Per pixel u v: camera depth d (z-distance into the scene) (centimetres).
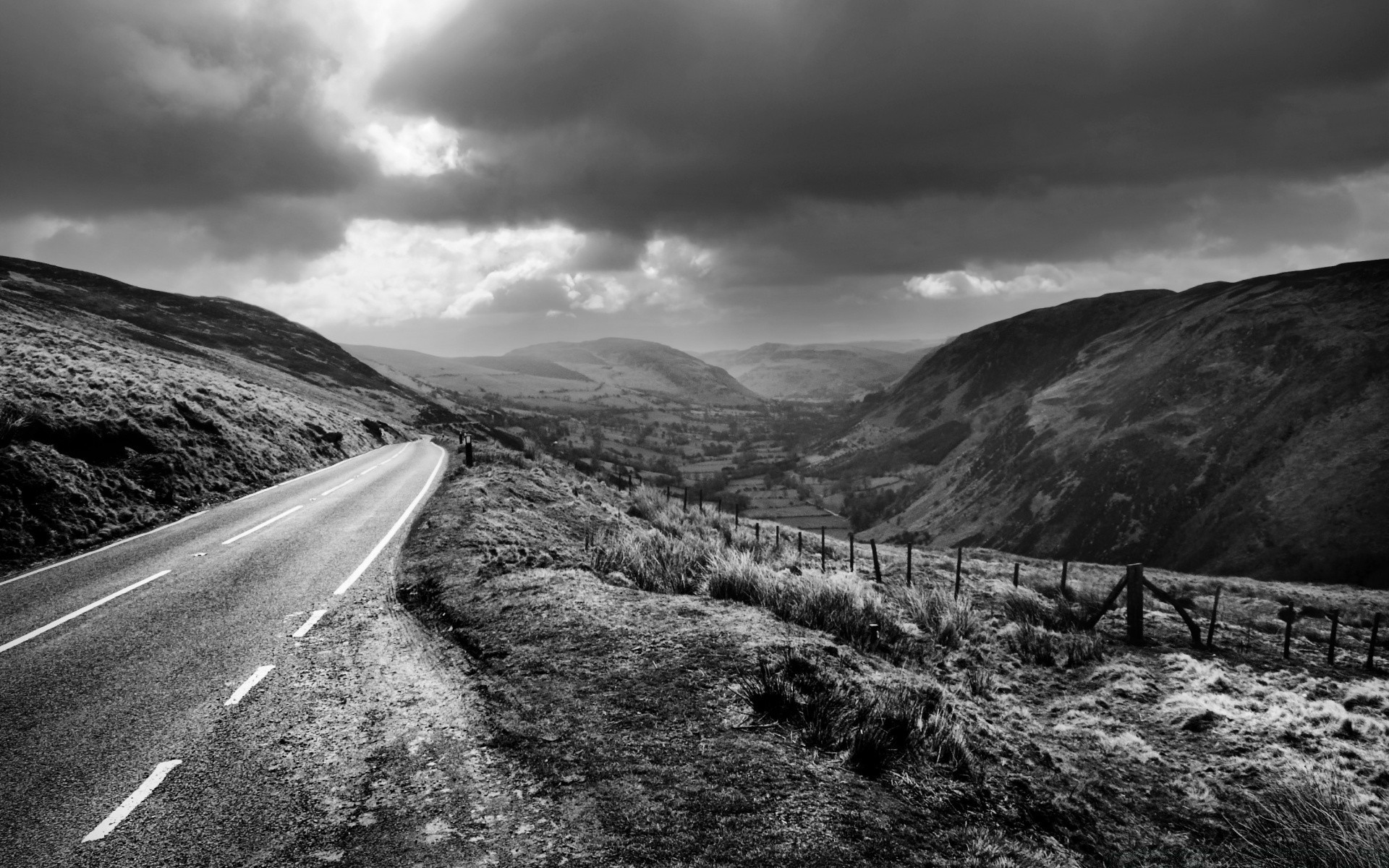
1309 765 817
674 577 1171
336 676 748
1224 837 660
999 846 512
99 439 1892
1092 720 941
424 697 690
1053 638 1298
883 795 542
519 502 1952
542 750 570
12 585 1134
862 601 1156
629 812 484
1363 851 616
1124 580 1427
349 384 10331
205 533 1573
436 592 1055
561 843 452
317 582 1148
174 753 582
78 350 3092
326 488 2350
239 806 504
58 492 1555
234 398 3244
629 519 2248
